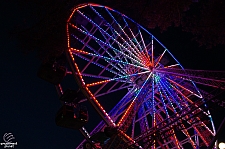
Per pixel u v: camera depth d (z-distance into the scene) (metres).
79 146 27.09
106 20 29.84
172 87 30.52
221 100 14.49
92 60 26.56
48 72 21.86
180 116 16.11
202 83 26.31
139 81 29.52
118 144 20.98
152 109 25.84
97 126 26.55
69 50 23.20
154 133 17.25
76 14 27.23
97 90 25.50
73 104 21.89
